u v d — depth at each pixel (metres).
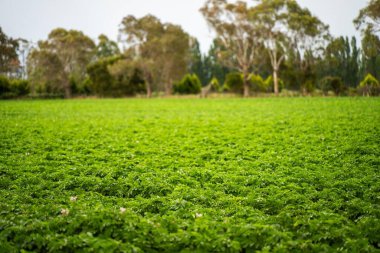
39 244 8.20
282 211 10.36
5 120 32.06
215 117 35.59
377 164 15.73
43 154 18.27
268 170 15.25
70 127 28.23
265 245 8.25
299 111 37.59
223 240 8.24
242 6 77.50
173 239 8.41
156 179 13.66
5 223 8.98
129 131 26.55
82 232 8.70
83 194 12.16
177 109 46.75
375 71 73.75
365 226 9.05
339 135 22.34
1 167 15.34
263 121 30.59
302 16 72.69
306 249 8.08
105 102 64.56
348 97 59.03
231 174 14.58
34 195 12.20
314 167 15.39
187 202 11.02
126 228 8.66
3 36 77.75
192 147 20.41
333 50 74.81
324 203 11.10
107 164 16.36
